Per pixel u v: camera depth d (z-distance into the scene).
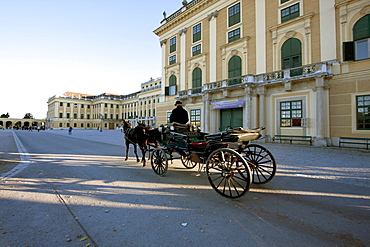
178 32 25.44
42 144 16.27
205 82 22.00
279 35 16.48
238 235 2.72
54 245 2.47
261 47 17.48
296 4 15.74
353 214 3.40
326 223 3.08
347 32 13.31
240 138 4.44
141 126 7.55
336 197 4.21
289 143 14.88
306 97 14.29
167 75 27.09
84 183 5.14
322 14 14.34
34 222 3.07
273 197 4.22
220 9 20.91
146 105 67.56
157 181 5.38
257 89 16.44
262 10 17.58
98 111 85.00
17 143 17.09
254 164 5.23
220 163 4.33
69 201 3.92
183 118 7.00
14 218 3.20
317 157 9.01
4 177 5.74
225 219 3.20
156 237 2.66
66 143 17.22
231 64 19.73
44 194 4.30
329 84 13.57
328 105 13.53
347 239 2.63
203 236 2.69
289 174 6.16
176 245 2.48
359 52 12.95
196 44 23.27
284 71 15.07
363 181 5.34
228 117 19.20
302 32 15.25
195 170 6.80
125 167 7.20
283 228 2.92
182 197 4.18
